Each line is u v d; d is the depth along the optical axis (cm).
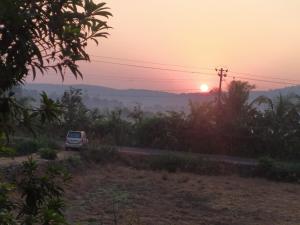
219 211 2791
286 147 5519
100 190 3116
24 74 315
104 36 340
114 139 5959
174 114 5884
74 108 5950
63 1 320
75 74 336
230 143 5694
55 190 381
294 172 4456
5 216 346
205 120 5759
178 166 4628
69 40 328
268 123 5594
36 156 3856
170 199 3077
